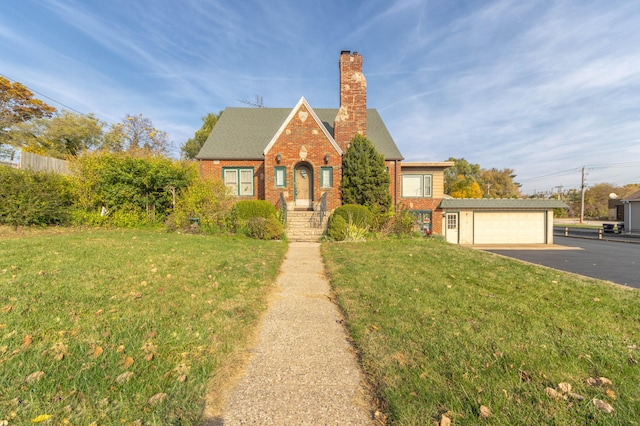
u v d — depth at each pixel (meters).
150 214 13.27
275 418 2.20
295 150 15.50
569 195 67.25
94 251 6.98
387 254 8.73
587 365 2.80
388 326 3.63
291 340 3.49
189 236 10.58
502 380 2.51
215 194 13.23
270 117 20.19
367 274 6.33
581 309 4.34
